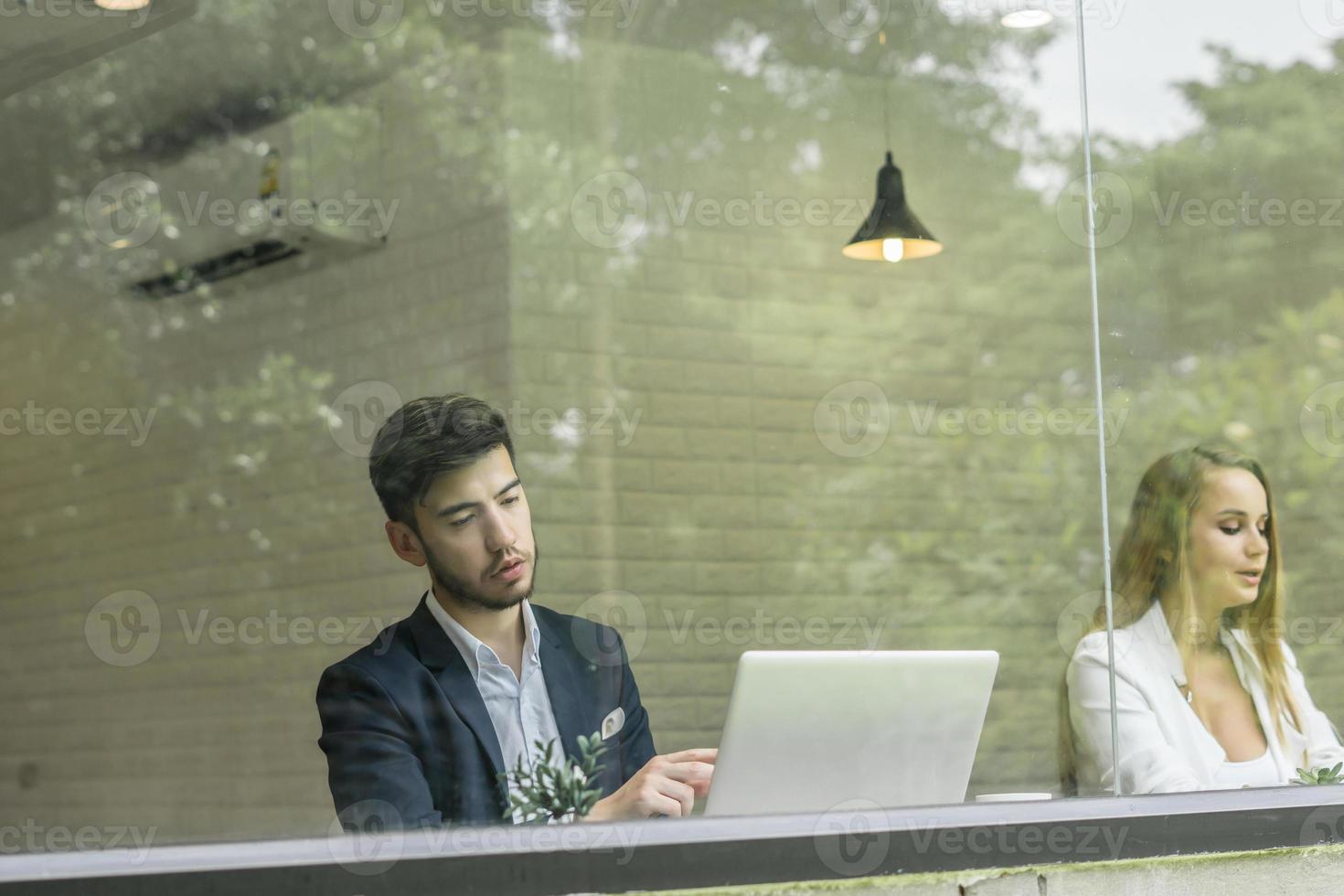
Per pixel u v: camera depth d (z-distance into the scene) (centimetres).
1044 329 464
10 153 211
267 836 126
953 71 443
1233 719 218
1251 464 245
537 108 335
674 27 383
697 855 122
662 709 191
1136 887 142
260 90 242
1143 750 208
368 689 148
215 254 234
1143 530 236
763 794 152
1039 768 208
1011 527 452
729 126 412
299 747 209
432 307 287
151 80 222
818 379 432
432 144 292
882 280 444
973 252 455
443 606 165
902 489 441
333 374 250
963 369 456
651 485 377
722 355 409
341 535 225
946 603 441
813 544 421
